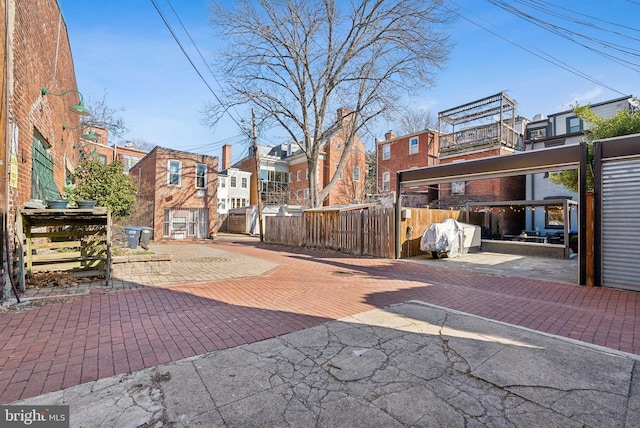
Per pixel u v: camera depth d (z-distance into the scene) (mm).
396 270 8719
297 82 17047
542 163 7742
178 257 11328
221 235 25719
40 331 3793
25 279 5926
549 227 17516
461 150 19656
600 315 4746
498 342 3596
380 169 26859
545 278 7738
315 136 17203
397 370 2920
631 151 6312
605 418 2252
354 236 12633
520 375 2854
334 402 2408
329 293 5926
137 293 5688
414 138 24188
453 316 4520
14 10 5180
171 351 3275
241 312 4660
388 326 4086
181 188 20250
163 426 2107
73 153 15047
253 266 9352
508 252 13320
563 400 2471
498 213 17125
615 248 6531
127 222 20500
